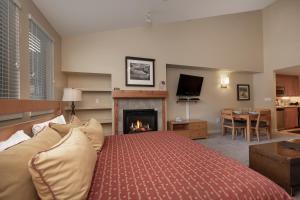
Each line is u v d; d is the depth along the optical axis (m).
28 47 2.14
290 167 1.93
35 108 2.02
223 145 4.06
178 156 1.56
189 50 4.84
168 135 2.54
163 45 4.55
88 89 3.88
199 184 1.04
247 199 0.96
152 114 4.42
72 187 0.87
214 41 5.18
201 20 5.02
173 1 3.25
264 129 5.16
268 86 5.79
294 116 6.43
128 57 4.17
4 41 1.67
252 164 2.41
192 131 4.65
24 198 0.80
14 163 0.81
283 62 5.34
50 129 1.51
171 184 1.05
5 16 1.69
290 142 2.54
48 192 0.84
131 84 4.19
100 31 3.94
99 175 1.23
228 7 4.28
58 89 3.45
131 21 3.83
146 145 1.99
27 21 2.12
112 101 4.10
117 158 1.58
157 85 4.45
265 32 5.89
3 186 0.75
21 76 1.95
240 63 5.54
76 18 3.04
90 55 3.88
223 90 5.77
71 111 3.79
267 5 5.55
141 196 0.94
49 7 2.51
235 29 5.50
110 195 0.96
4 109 1.39
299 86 6.88
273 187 1.04
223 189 0.99
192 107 5.38
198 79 5.20
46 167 0.83
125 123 4.18
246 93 6.11
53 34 3.17
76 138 1.26
